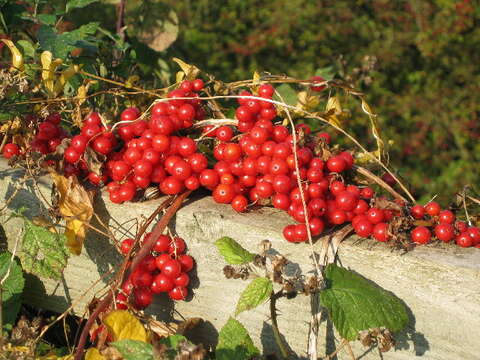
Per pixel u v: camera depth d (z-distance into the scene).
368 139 1.18
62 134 0.46
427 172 1.19
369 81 0.88
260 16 1.52
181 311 0.43
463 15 1.40
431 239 0.37
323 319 0.38
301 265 0.38
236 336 0.37
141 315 0.40
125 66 0.64
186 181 0.41
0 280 0.45
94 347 0.38
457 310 0.35
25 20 0.61
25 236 0.43
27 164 0.44
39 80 0.50
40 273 0.43
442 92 1.33
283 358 0.40
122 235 0.43
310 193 0.37
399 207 0.37
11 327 0.43
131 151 0.40
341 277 0.36
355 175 0.43
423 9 1.41
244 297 0.35
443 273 0.34
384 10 1.48
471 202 0.47
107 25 0.89
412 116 1.29
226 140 0.41
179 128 0.42
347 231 0.38
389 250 0.36
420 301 0.35
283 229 0.38
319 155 0.40
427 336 0.36
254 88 0.47
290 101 0.59
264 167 0.39
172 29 0.70
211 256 0.41
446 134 1.26
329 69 0.81
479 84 1.34
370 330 0.34
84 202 0.41
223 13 1.52
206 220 0.40
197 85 0.43
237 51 1.43
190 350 0.31
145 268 0.40
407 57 1.40
